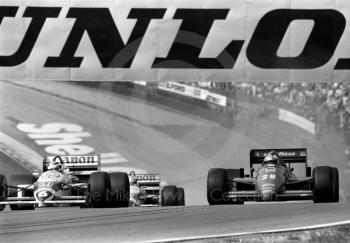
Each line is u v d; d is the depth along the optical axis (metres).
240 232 26.70
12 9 63.16
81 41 63.50
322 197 42.16
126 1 63.44
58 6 63.34
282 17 63.66
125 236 26.34
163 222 29.53
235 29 63.53
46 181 45.66
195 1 63.50
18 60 63.34
